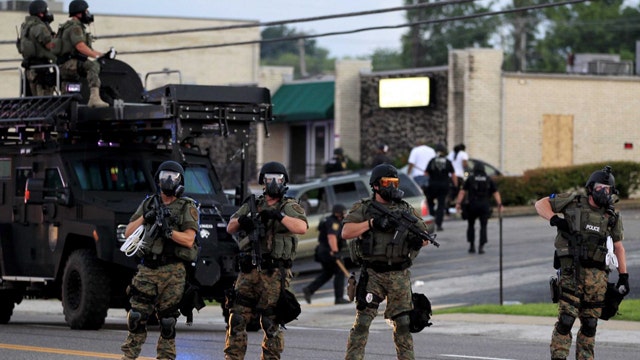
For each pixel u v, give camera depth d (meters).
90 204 38.06
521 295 47.59
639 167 83.44
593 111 98.25
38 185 39.78
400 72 100.25
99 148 40.06
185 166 38.19
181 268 23.56
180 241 23.36
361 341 23.97
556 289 24.88
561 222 24.75
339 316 44.59
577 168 81.75
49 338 34.19
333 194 58.03
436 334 36.75
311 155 110.50
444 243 64.62
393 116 100.81
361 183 58.28
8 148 41.88
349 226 23.75
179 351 30.67
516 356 30.11
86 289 36.94
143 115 38.50
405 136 100.12
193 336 35.38
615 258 24.52
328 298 51.44
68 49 41.56
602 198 24.56
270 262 23.47
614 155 99.00
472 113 94.69
